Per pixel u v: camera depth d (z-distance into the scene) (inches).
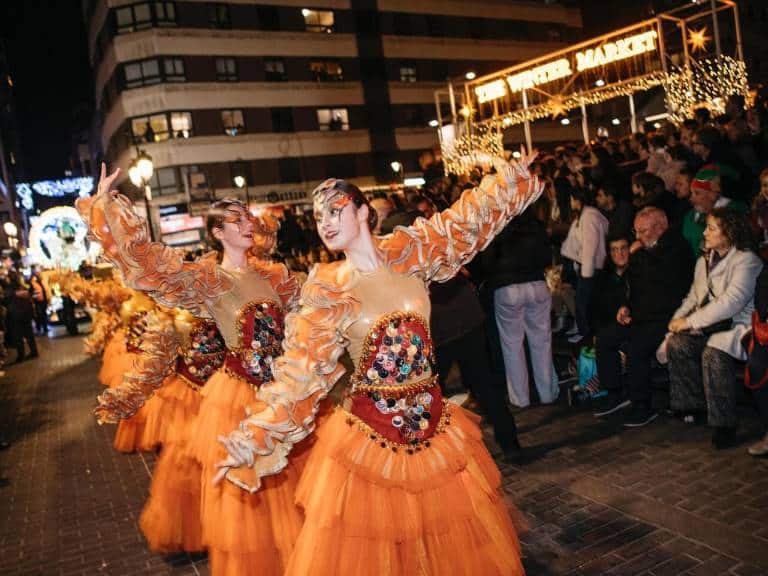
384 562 100.4
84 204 137.8
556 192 339.9
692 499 162.6
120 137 1499.8
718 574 131.6
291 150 1507.1
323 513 101.9
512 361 247.3
